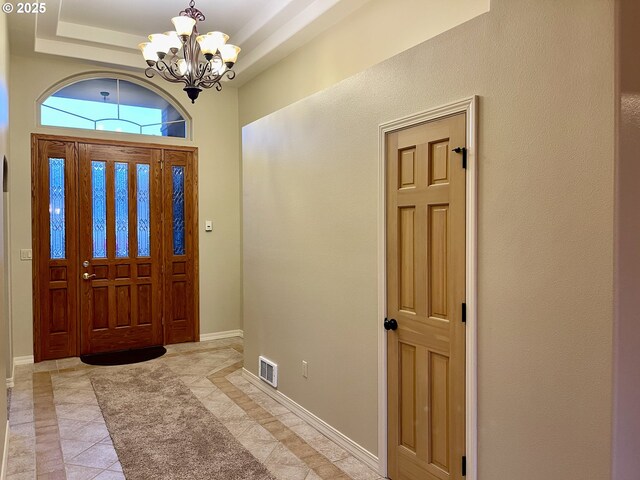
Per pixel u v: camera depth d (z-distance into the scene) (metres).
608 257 1.65
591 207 1.70
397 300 2.62
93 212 5.18
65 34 4.65
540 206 1.87
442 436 2.35
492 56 2.06
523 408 1.94
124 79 5.38
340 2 3.83
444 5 3.18
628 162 1.65
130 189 5.38
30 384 4.23
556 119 1.81
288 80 4.94
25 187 4.79
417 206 2.48
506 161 2.00
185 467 2.81
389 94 2.65
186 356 5.18
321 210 3.28
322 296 3.28
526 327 1.93
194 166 5.74
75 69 5.05
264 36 4.79
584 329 1.73
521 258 1.95
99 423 3.42
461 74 2.21
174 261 5.66
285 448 3.06
